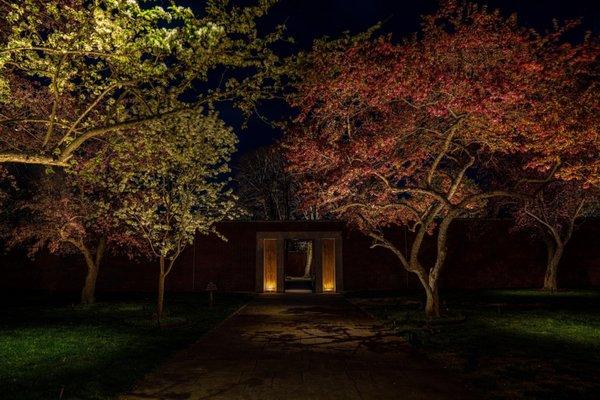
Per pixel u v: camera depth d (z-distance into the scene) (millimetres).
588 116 9898
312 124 12000
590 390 6254
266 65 7801
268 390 6410
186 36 6484
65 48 6855
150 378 7066
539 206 21750
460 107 10594
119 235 17406
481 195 12852
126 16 6633
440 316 13070
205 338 10523
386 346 9469
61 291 25297
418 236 13383
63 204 16188
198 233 25719
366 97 10969
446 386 6535
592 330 11000
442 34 10859
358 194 13938
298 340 10227
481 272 25859
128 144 10164
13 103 10508
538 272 26000
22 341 10078
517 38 10312
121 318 14031
